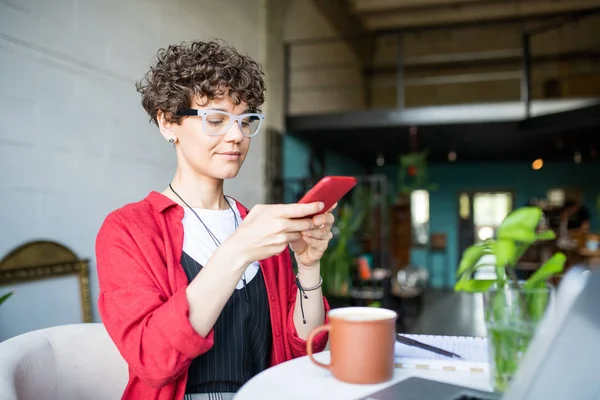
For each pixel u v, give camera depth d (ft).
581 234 20.24
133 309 2.40
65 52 7.68
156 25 10.40
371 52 34.22
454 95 33.40
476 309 20.67
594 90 30.25
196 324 2.27
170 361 2.23
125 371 3.25
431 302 23.15
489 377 2.29
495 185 32.27
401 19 31.19
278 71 18.16
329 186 2.19
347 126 18.43
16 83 6.77
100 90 8.48
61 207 7.52
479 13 30.19
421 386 2.16
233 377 2.92
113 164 8.78
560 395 1.50
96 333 3.22
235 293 3.05
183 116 2.92
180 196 3.27
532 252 20.97
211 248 3.12
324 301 3.25
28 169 6.93
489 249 2.21
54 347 2.95
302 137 20.54
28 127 6.95
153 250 2.81
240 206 3.63
